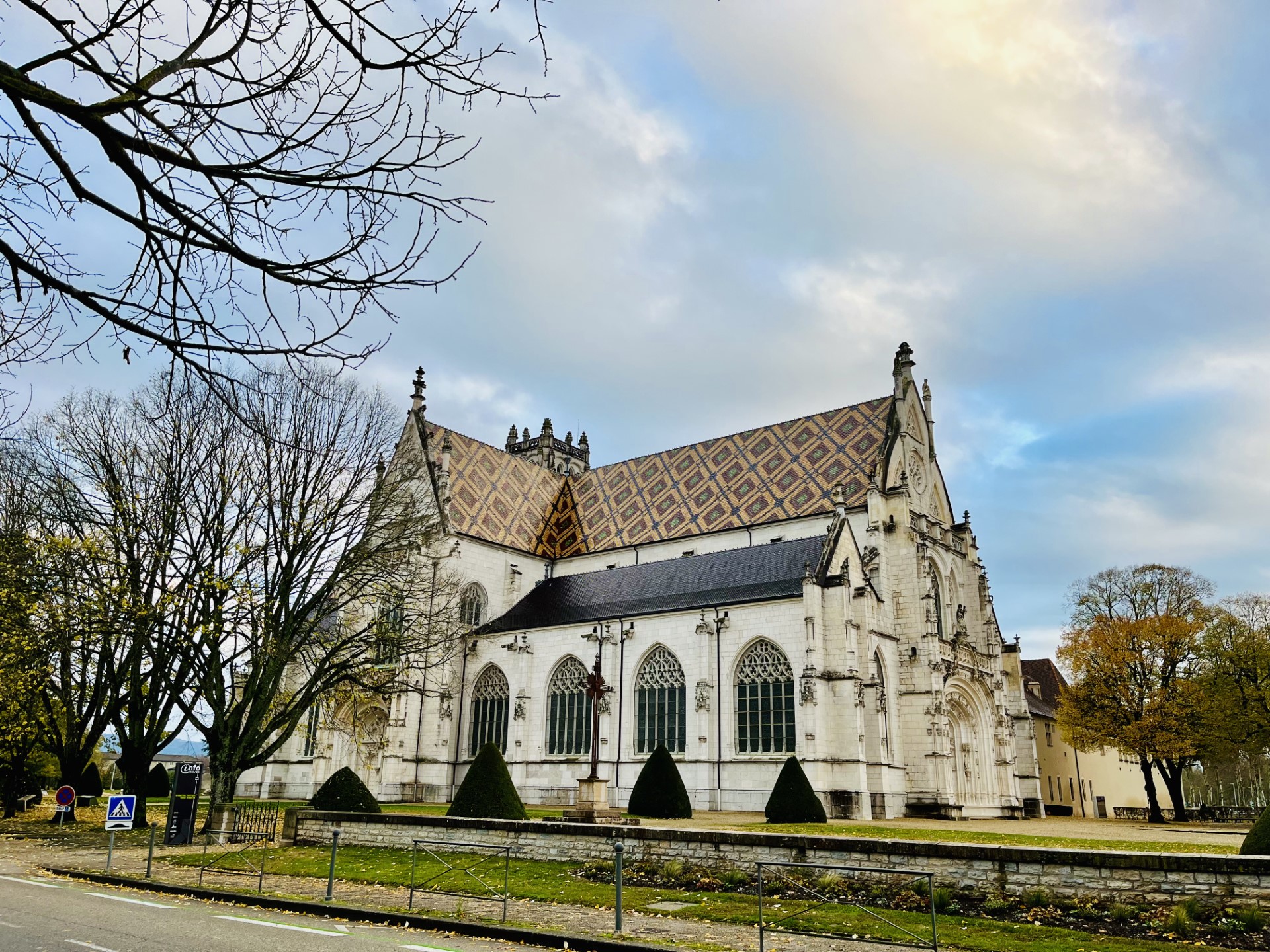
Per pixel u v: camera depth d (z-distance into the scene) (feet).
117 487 159.63
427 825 119.55
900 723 227.40
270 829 145.38
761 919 61.36
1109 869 72.84
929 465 274.98
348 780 146.92
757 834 90.17
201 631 150.00
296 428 158.30
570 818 156.46
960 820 216.54
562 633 246.68
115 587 151.02
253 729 160.66
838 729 200.34
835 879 83.97
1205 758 285.23
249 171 30.48
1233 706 267.39
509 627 263.29
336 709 218.79
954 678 243.19
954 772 242.37
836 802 195.52
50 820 195.00
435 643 188.34
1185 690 263.29
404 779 245.86
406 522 188.85
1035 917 72.69
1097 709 279.69
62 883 99.50
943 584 262.47
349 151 32.09
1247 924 65.72
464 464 307.17
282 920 75.56
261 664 158.92
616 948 63.62
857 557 223.30
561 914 77.71
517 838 109.19
